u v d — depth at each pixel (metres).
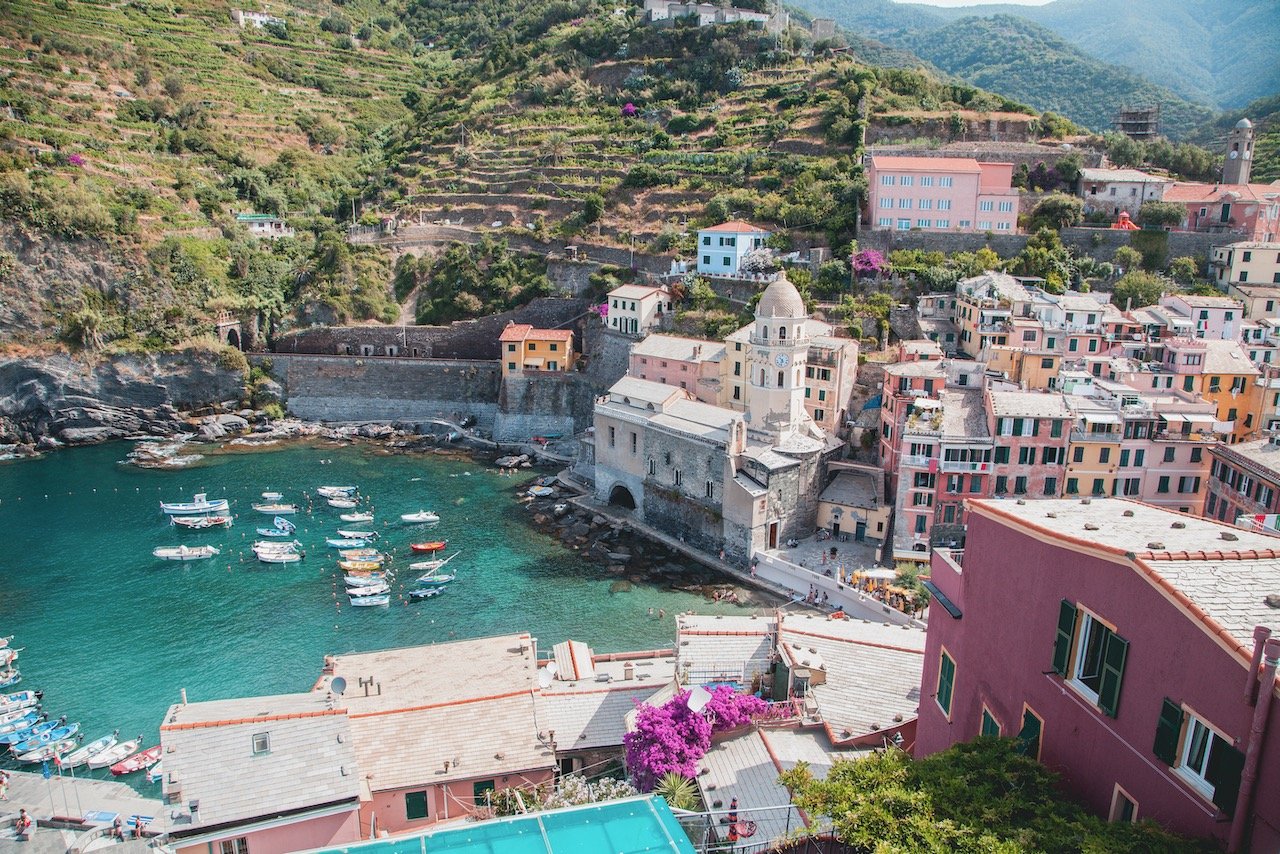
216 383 158.25
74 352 149.88
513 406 149.88
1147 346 103.19
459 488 126.12
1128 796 23.98
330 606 89.69
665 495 110.31
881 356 118.50
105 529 109.44
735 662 52.59
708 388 121.94
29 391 147.38
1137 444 87.75
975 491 90.69
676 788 38.72
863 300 130.75
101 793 60.50
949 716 35.22
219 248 174.00
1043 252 132.00
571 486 126.31
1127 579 24.23
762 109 188.00
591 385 146.88
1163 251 135.38
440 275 176.12
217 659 79.25
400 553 103.19
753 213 157.75
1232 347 98.12
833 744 42.72
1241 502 77.94
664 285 149.50
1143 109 190.25
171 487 124.69
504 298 167.50
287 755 40.75
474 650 60.00
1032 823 24.47
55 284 152.38
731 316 135.00
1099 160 158.25
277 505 117.50
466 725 49.69
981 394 97.94
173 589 93.25
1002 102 184.12
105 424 150.50
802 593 92.62
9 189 150.88
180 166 193.25
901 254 136.25
